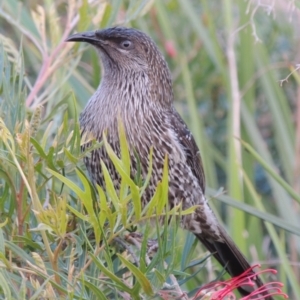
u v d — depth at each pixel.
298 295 8.58
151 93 8.77
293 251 9.97
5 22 11.01
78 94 10.05
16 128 5.81
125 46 8.69
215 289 6.28
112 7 8.66
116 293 5.74
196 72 12.24
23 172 5.65
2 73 6.35
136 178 6.03
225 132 12.46
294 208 10.27
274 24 11.74
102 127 8.28
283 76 12.22
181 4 11.20
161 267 5.51
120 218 5.45
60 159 5.80
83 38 8.34
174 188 8.81
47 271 5.73
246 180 9.45
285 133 10.62
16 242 5.82
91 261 5.53
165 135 8.65
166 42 11.63
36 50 10.56
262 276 9.58
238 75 11.19
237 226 9.45
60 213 5.33
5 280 5.07
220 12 12.82
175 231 5.53
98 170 8.20
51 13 8.16
